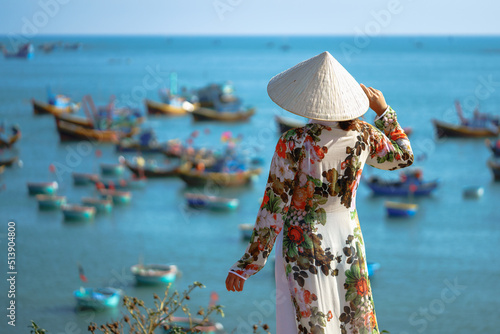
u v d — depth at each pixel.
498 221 48.19
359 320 3.05
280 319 3.14
